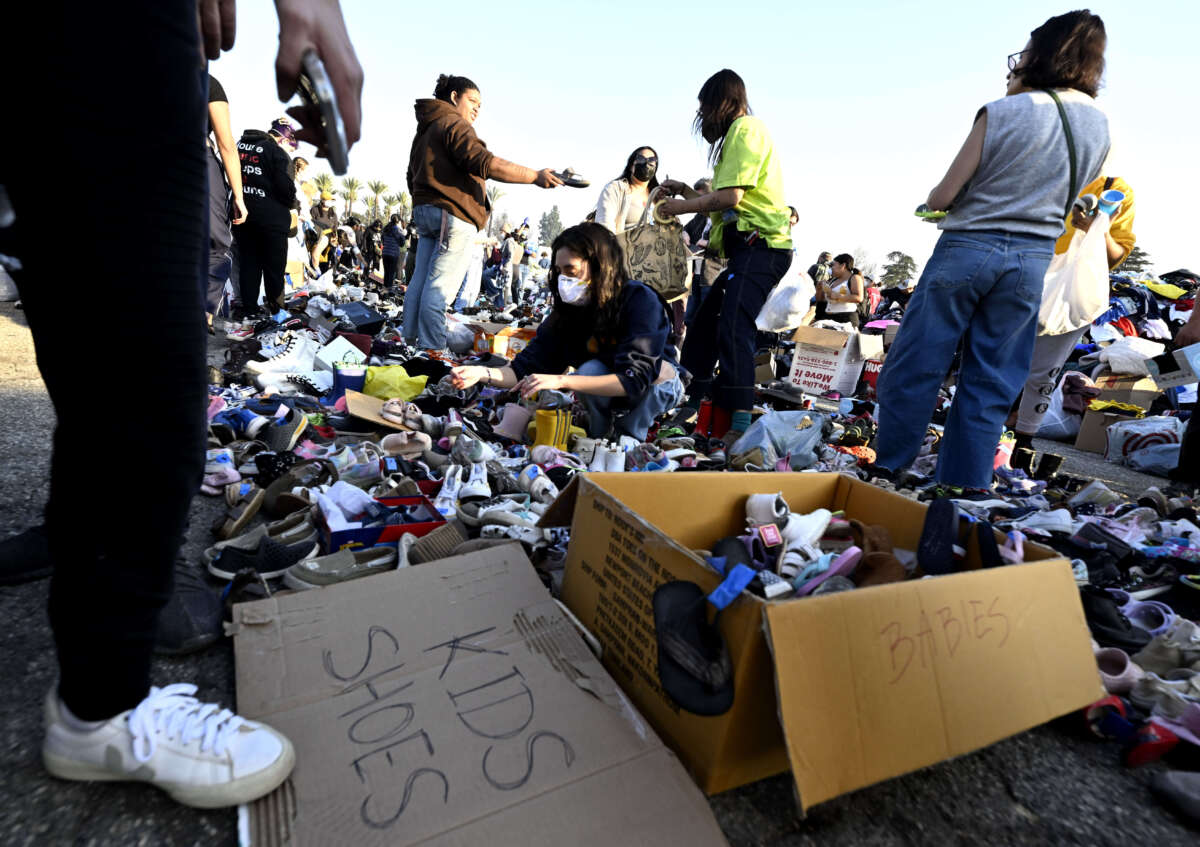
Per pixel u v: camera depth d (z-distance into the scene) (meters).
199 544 1.73
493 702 1.11
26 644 1.19
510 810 0.92
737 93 3.43
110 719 0.87
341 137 0.74
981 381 2.74
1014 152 2.51
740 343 3.53
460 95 4.62
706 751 1.00
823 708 0.92
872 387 6.30
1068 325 3.46
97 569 0.78
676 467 2.85
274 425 2.59
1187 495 3.41
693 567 1.06
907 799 1.12
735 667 0.96
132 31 0.65
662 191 4.39
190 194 0.74
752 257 3.46
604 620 1.29
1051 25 2.55
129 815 0.90
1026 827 1.09
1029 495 3.07
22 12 0.62
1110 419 5.02
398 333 6.24
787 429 3.27
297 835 0.87
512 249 14.50
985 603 1.16
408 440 2.63
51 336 0.71
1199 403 3.43
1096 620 1.64
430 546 1.61
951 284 2.66
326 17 0.79
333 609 1.27
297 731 1.02
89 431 0.73
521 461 2.66
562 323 3.01
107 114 0.65
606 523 1.31
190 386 0.77
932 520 1.54
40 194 0.66
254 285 5.88
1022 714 1.17
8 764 0.94
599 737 1.05
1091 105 2.50
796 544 1.57
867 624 1.00
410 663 1.18
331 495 1.87
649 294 2.91
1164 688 1.40
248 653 1.17
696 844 0.92
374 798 0.93
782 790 1.10
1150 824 1.12
